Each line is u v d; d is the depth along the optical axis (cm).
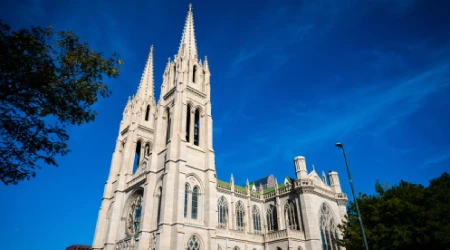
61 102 2367
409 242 4062
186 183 5784
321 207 7194
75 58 2395
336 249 6919
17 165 2250
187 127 7069
